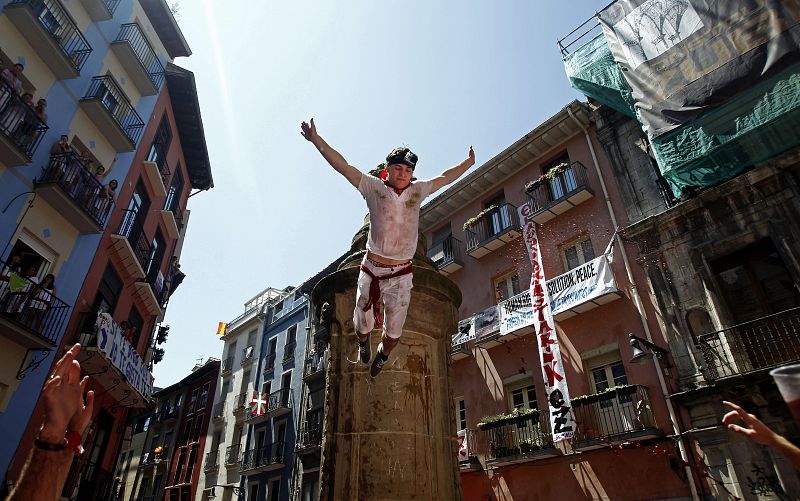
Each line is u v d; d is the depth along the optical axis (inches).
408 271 135.2
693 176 463.8
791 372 72.7
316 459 876.6
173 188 911.0
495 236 707.4
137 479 1438.2
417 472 199.2
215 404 1286.9
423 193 128.7
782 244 422.6
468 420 652.1
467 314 735.1
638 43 533.3
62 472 76.2
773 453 374.3
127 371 604.7
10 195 458.9
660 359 473.1
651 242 522.0
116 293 651.5
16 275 422.9
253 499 1000.9
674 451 436.5
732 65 451.8
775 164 431.2
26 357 456.4
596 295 538.6
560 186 656.4
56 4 536.1
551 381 530.0
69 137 549.0
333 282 231.3
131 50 647.8
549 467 532.4
